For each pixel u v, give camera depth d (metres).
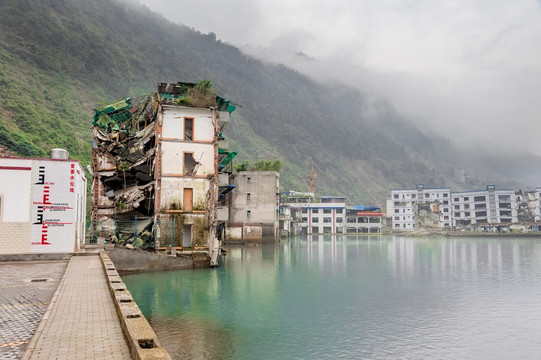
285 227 109.69
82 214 35.94
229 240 78.19
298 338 18.84
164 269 36.84
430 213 144.12
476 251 69.56
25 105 88.94
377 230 144.25
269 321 21.55
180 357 16.19
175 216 39.62
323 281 34.81
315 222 139.88
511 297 28.42
